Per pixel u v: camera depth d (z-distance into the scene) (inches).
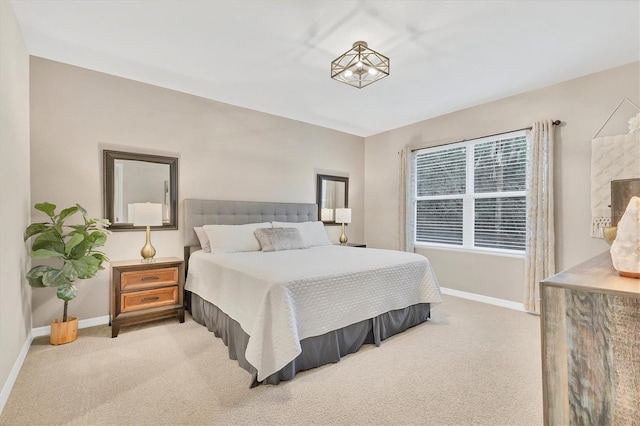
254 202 161.2
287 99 149.6
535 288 130.3
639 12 83.5
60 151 112.4
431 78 125.4
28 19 87.9
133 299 110.8
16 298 83.0
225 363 87.4
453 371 83.7
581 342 33.9
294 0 79.7
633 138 110.2
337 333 91.4
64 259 98.7
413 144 187.3
